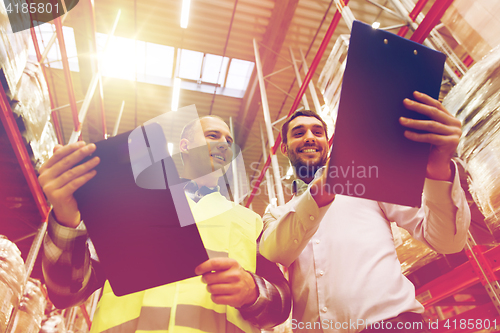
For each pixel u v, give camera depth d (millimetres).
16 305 1698
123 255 599
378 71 672
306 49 7066
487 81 1338
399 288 966
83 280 740
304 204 828
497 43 1440
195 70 7887
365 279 972
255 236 976
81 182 593
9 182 2238
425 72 708
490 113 1354
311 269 1085
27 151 2127
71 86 3545
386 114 666
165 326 707
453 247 961
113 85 7652
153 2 6281
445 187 827
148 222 613
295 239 864
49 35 6414
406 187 649
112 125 8680
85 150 598
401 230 2074
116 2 6262
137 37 6949
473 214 1851
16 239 2572
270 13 6551
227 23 6727
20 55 1722
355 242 1070
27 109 1978
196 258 619
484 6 1475
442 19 1840
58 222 652
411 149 670
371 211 1179
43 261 692
